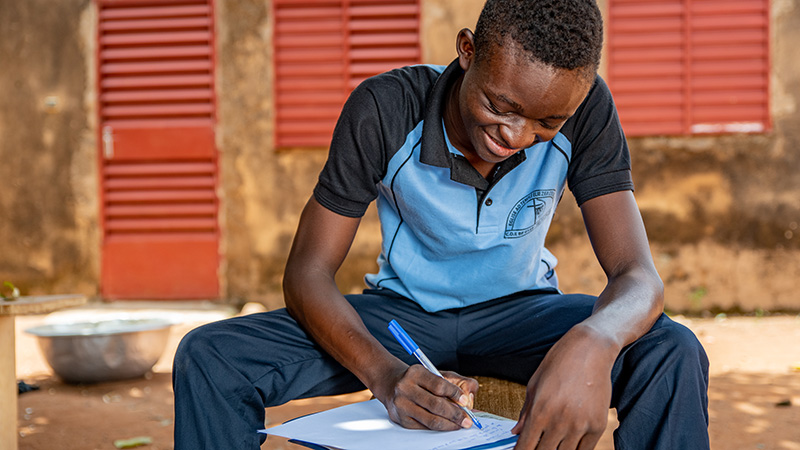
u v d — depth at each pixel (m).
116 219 6.41
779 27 5.99
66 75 6.36
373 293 1.85
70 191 6.39
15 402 2.21
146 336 4.22
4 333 2.16
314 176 6.32
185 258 6.38
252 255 6.36
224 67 6.31
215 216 6.36
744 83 6.04
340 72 6.27
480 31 1.35
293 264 1.60
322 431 1.33
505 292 1.75
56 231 6.41
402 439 1.27
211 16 6.29
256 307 6.19
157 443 3.04
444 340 1.74
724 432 3.10
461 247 1.67
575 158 1.62
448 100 1.58
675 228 6.14
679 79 6.09
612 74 6.12
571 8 1.25
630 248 1.51
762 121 6.05
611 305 1.36
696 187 6.11
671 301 6.15
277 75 6.30
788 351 4.71
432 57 6.22
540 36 1.25
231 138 6.34
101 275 6.40
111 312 6.11
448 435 1.28
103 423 3.36
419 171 1.62
